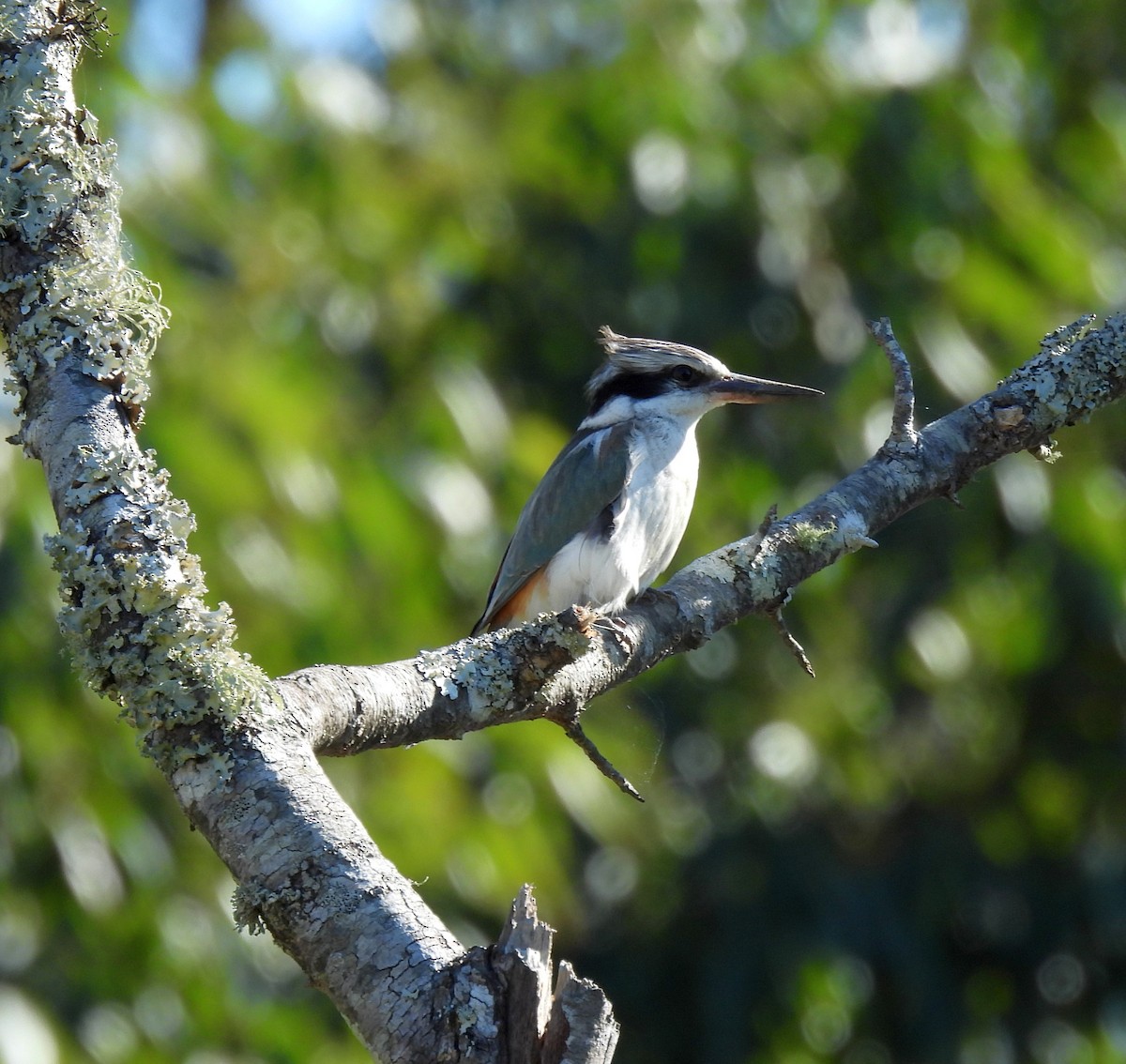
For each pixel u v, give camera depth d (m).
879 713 14.78
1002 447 6.12
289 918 3.61
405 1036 3.36
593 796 9.66
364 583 9.33
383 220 12.32
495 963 3.41
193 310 9.55
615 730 9.77
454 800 9.30
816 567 5.96
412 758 9.11
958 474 6.10
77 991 8.44
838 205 13.05
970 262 12.38
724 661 14.66
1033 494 12.27
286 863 3.67
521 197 14.13
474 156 12.96
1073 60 13.98
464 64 14.05
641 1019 14.78
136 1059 8.39
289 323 11.38
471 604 10.01
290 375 10.25
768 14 13.30
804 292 12.88
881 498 6.04
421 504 9.67
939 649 13.00
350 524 9.34
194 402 9.12
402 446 10.09
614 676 5.42
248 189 11.81
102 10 5.30
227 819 3.77
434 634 9.45
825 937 13.55
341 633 8.91
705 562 5.95
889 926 13.74
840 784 14.59
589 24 13.39
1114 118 13.71
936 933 14.27
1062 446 12.47
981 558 13.15
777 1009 13.40
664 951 14.99
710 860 14.66
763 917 13.99
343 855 3.67
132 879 8.52
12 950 8.41
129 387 4.58
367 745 4.35
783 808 14.91
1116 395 6.11
